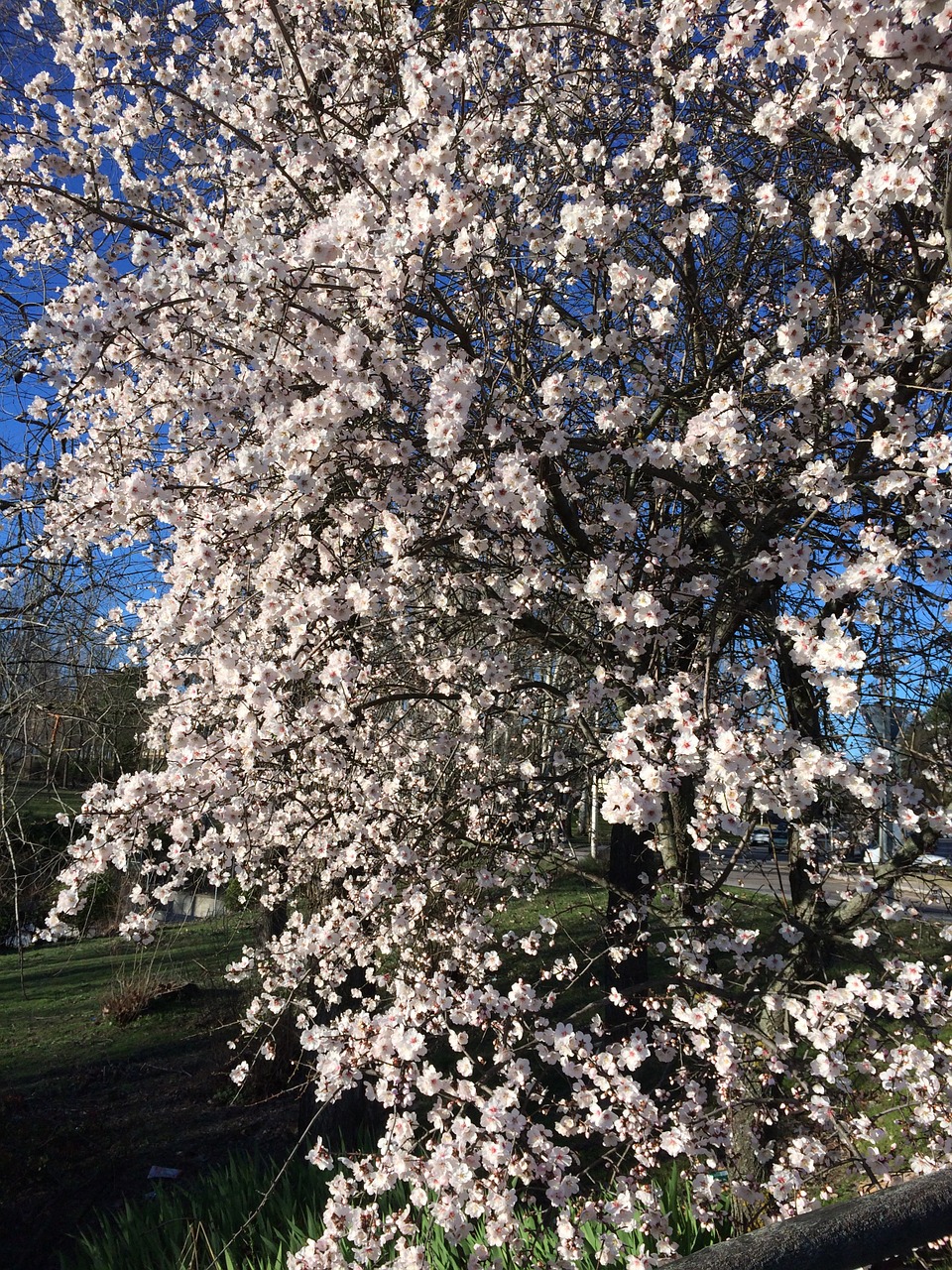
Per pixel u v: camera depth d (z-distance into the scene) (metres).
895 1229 1.23
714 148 3.98
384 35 3.18
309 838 4.41
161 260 2.72
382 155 2.66
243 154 2.76
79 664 4.62
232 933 9.18
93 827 2.69
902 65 1.90
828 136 2.94
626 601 2.67
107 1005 8.73
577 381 3.04
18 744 4.82
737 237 4.19
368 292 2.48
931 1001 2.92
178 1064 7.66
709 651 2.91
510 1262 2.33
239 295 2.42
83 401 3.51
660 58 2.81
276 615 2.76
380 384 2.55
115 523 2.59
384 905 3.58
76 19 3.62
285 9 3.39
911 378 3.21
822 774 2.36
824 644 2.26
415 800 4.08
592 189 2.88
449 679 3.69
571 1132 2.56
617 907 3.92
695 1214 3.15
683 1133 2.57
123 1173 5.91
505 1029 2.76
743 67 3.54
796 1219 1.24
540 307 3.42
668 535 3.03
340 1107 5.41
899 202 2.60
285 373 2.56
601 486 3.69
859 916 3.35
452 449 2.31
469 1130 2.27
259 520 2.54
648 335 3.35
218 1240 4.06
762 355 3.29
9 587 4.39
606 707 4.04
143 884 4.07
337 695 2.71
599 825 10.43
